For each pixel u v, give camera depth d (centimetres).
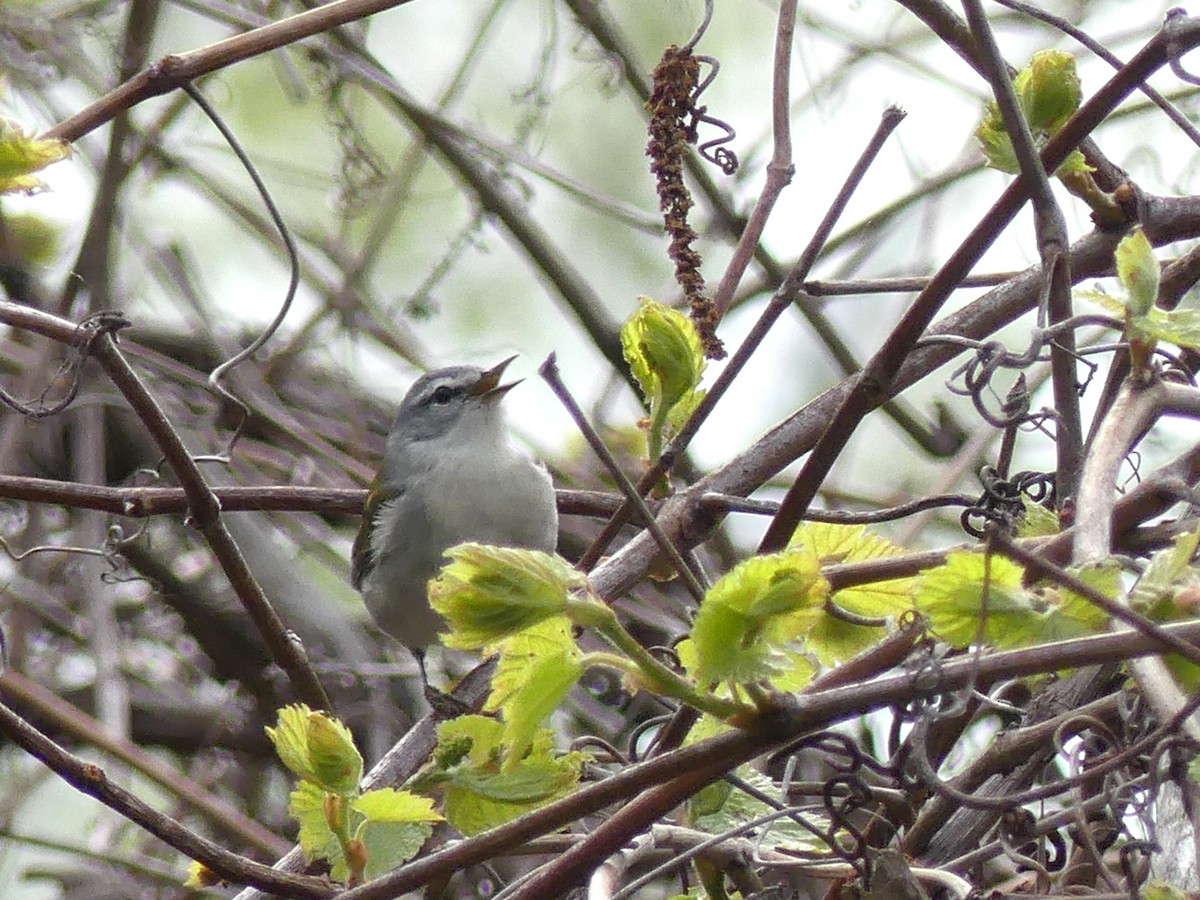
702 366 635
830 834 485
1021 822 551
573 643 397
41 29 1328
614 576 696
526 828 409
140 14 1305
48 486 759
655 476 650
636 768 393
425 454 1099
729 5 1415
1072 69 616
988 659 378
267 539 1377
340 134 1303
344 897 424
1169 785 533
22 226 1467
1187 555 408
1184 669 411
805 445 739
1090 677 568
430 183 1507
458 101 1380
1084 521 475
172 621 1365
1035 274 729
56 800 1408
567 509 898
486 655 422
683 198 686
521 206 1357
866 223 1298
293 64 1333
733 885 606
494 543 1079
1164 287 670
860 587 575
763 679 377
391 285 1512
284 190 1489
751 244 739
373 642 1358
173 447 644
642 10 1423
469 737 466
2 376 1440
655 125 691
